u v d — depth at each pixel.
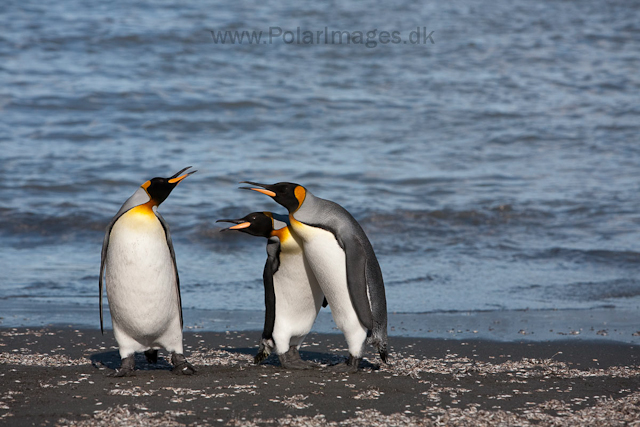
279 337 16.72
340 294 15.80
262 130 58.03
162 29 81.19
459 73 76.25
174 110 60.62
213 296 25.97
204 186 44.38
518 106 65.56
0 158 47.66
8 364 16.67
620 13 100.62
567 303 25.20
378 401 13.91
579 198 42.81
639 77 75.31
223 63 75.06
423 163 51.03
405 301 25.33
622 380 15.84
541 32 91.88
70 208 39.09
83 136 53.78
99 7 87.50
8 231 35.91
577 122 61.34
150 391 14.27
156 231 14.86
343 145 54.94
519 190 44.66
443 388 14.90
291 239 16.02
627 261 31.88
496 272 30.00
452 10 100.25
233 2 95.50
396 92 69.19
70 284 27.14
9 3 85.62
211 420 12.57
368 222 38.50
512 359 18.05
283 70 74.75
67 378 15.24
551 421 12.76
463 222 39.06
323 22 91.62
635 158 52.25
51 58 70.94
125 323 15.11
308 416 12.88
